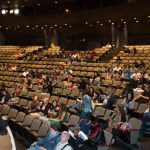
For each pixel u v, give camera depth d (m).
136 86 17.58
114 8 31.09
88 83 20.05
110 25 35.75
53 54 33.53
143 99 14.23
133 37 35.41
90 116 12.73
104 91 17.69
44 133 10.52
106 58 31.30
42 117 12.24
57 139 9.37
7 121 12.76
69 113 12.41
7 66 31.02
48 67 28.30
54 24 36.75
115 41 35.31
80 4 33.25
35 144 9.63
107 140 10.02
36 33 42.00
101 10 32.00
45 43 42.00
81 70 25.66
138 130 10.67
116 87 18.19
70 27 38.62
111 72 22.66
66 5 34.25
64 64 28.62
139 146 10.88
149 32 34.22
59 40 40.38
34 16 36.97
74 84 20.11
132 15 30.69
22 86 20.64
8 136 10.60
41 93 17.59
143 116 11.80
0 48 41.59
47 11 36.00
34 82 22.31
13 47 41.25
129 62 26.67
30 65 30.14
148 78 19.50
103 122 11.70
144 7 29.28
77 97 16.78
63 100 15.36
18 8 36.91
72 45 39.56
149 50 29.98
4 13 37.31
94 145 10.09
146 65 25.11
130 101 13.53
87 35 38.47
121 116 11.16
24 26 39.47
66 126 11.51
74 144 9.61
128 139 10.80
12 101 16.73
